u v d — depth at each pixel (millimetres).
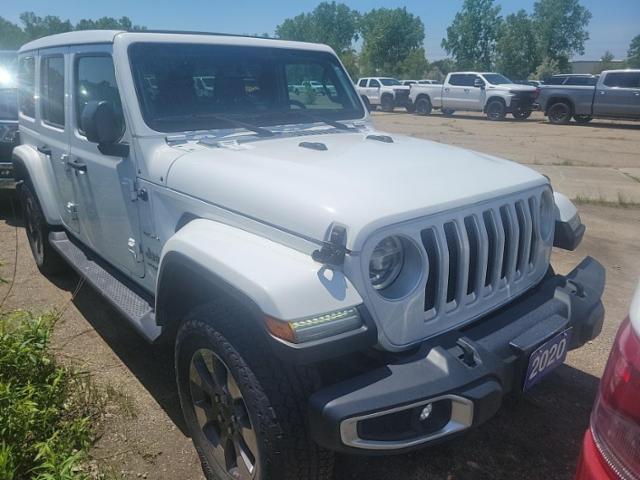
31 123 4824
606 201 8453
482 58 74938
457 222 2352
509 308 2684
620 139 17125
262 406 2129
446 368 2107
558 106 21969
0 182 6703
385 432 2082
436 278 2293
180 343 2570
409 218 2178
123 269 3633
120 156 3230
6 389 2697
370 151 3021
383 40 74938
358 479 2705
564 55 79000
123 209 3367
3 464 2340
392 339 2189
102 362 3703
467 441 2980
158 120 3154
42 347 3166
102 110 3051
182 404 2744
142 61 3221
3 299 4590
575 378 3572
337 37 92750
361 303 2059
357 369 2230
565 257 5871
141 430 3025
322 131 3693
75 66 3752
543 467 2803
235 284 2113
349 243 2062
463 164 2871
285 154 2873
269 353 2178
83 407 3125
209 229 2529
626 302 4758
